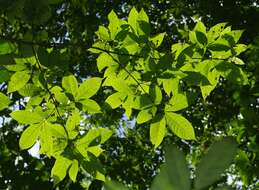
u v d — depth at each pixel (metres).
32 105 3.46
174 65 3.58
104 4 10.67
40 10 2.91
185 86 5.81
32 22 2.94
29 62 3.26
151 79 3.40
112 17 3.76
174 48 3.74
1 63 2.88
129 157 11.45
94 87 3.36
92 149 3.32
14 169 6.35
